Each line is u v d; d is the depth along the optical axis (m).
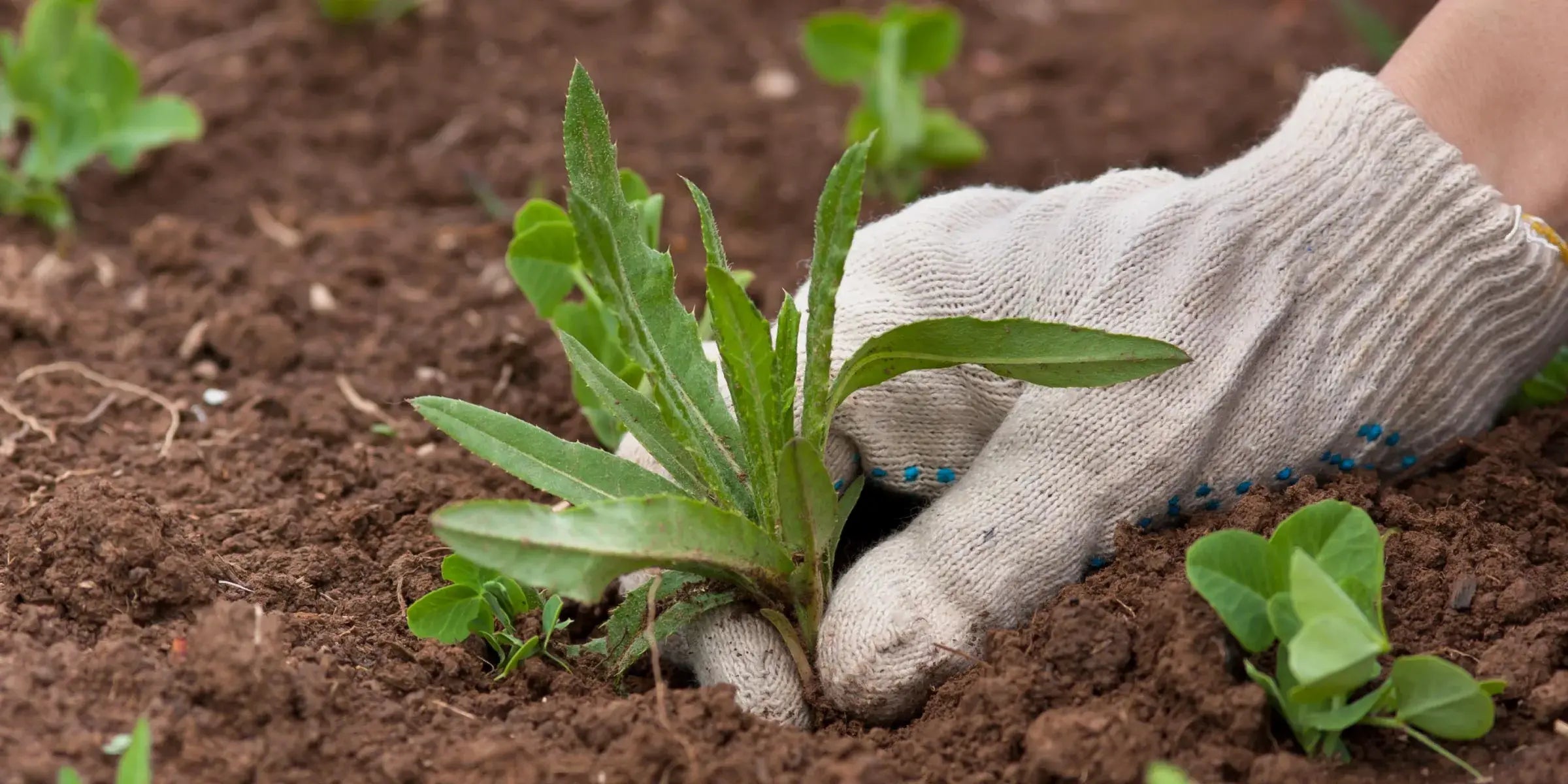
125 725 0.97
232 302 1.18
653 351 0.98
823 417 0.98
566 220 1.06
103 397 1.12
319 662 0.99
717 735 0.97
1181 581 0.98
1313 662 0.94
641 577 1.03
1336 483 1.02
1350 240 1.02
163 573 1.00
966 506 1.00
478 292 1.20
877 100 1.27
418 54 1.42
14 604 1.00
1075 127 1.38
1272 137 1.04
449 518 0.94
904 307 1.02
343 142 1.30
